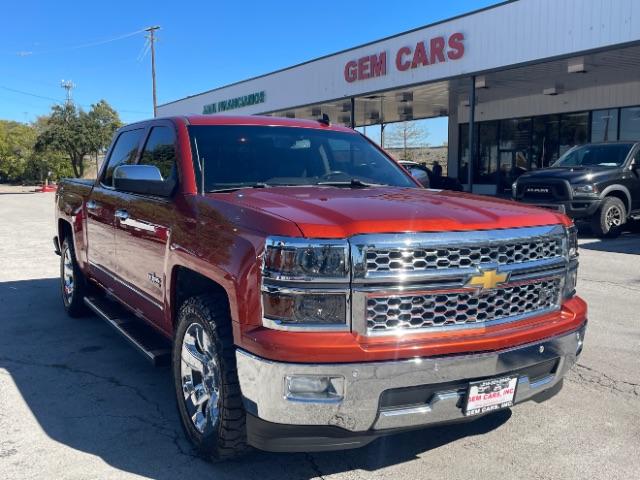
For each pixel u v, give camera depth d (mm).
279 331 2906
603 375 4895
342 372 2852
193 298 3533
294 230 2949
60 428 4031
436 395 3027
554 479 3361
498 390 3178
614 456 3613
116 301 5754
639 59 17109
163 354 4199
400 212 3168
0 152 61656
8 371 5141
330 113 29484
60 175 61156
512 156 27641
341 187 4359
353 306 2904
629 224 14453
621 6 14500
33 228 17266
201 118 4664
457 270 3043
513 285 3236
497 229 3201
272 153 4566
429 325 3027
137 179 4082
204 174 4156
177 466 3523
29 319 6824
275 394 2887
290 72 26812
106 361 5391
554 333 3381
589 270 9359
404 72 20656
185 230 3746
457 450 3695
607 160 13648
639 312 6812
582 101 23953
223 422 3172
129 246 4758
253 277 3008
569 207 12945
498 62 17469
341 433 2947
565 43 15773
